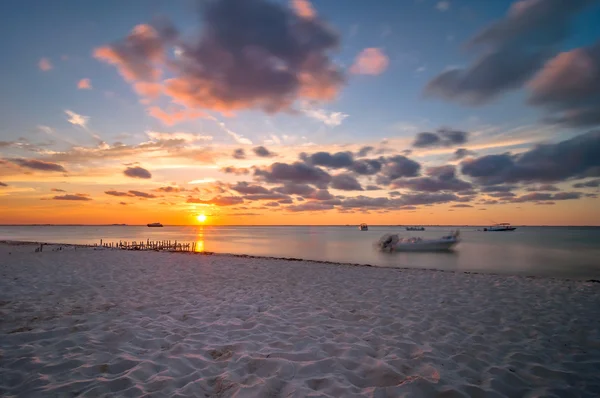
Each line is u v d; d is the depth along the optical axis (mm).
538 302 7672
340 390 3338
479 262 22766
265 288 9273
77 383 3385
